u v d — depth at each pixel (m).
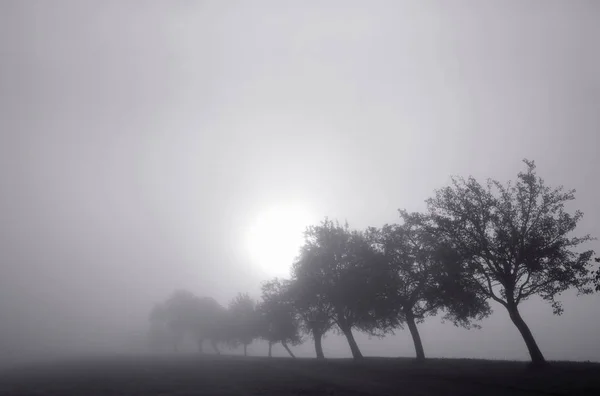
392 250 43.16
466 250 33.78
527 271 33.06
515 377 26.75
